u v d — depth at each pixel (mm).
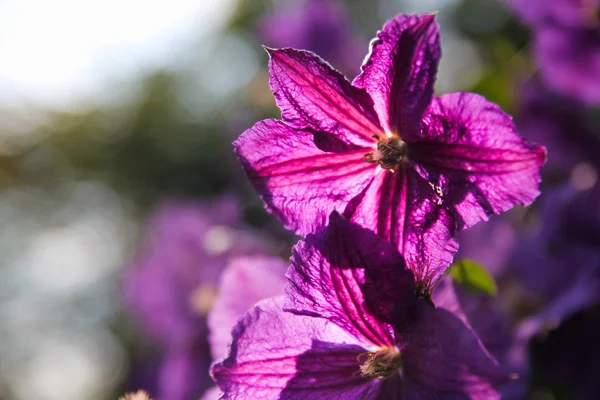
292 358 404
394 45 376
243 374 397
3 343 1893
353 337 411
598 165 601
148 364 933
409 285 383
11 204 1986
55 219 1927
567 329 555
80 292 1828
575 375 558
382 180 396
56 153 1938
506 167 373
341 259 383
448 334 383
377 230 394
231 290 464
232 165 845
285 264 469
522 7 642
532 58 660
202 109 1681
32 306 1906
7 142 1977
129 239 1738
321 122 392
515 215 595
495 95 650
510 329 427
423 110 380
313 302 394
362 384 408
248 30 1368
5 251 1943
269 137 388
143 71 1854
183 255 686
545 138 616
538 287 555
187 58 1759
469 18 896
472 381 377
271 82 385
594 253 557
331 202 395
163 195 1688
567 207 571
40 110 1971
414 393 394
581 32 627
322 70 383
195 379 633
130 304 750
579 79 623
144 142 1771
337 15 706
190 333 642
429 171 387
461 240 536
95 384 1771
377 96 389
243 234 667
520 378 501
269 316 401
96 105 1919
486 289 424
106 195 1855
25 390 1875
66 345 1844
